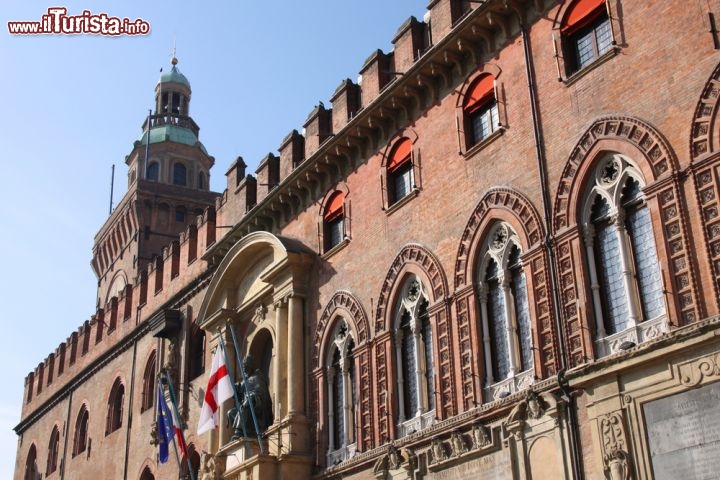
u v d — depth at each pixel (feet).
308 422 100.53
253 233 112.88
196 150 214.90
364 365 94.48
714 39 65.67
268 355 113.39
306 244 109.19
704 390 60.39
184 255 141.69
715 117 64.59
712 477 58.85
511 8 83.87
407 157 95.14
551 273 74.18
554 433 69.77
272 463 97.50
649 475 62.34
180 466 119.96
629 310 68.03
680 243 64.80
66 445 172.86
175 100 224.12
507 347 78.59
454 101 90.02
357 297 97.76
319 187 108.78
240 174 129.80
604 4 75.61
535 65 81.25
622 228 70.18
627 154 70.18
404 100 95.86
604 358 66.74
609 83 73.26
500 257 80.69
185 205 189.37
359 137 101.30
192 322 133.80
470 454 77.10
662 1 70.44
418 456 83.15
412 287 91.15
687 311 63.52
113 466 148.87
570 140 75.46
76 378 174.40
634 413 64.13
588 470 66.90
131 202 186.39
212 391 105.09
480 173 84.48
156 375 140.67
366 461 89.35
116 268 194.18
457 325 83.15
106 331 167.53
